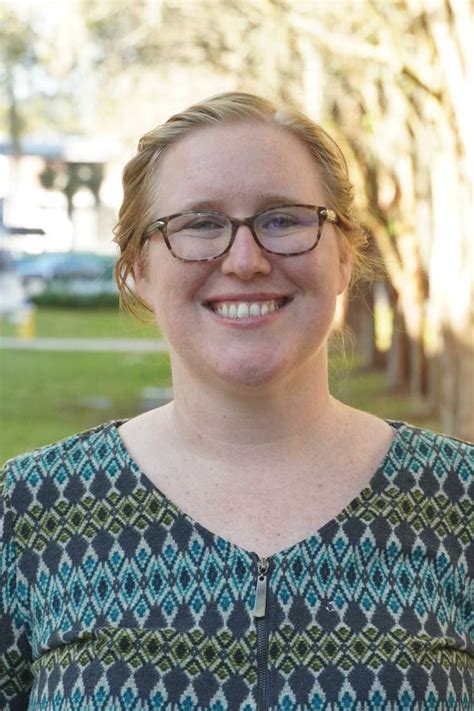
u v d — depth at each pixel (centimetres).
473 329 983
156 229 228
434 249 1162
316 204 228
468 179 888
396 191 1239
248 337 223
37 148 4178
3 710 232
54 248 4478
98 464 234
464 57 844
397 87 1038
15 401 1861
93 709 212
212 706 210
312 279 223
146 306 250
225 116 227
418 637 216
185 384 235
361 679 210
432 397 1461
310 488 230
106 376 2189
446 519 230
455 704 216
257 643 214
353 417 242
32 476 233
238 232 220
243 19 1065
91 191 4278
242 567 220
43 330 3300
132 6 1186
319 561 221
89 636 219
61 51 1255
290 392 232
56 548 227
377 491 229
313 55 1009
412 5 895
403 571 222
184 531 224
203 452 234
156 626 217
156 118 1317
